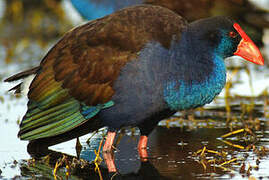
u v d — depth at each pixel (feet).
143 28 32.42
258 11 49.26
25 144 35.99
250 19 48.88
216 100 47.03
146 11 33.40
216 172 30.01
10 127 39.60
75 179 29.53
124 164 31.96
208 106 45.21
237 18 48.55
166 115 33.53
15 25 71.77
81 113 33.04
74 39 33.68
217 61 33.47
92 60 32.60
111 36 32.63
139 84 31.71
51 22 72.18
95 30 33.27
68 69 33.06
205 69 32.78
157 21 32.71
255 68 55.62
